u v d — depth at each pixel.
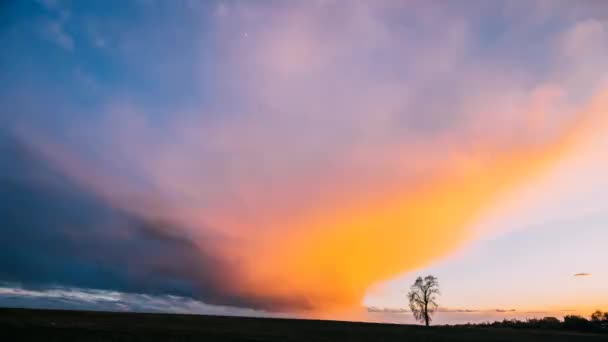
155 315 85.25
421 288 102.81
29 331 43.03
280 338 52.38
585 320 103.31
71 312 75.12
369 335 63.50
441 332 76.44
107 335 43.91
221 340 46.62
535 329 96.88
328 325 83.50
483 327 100.19
